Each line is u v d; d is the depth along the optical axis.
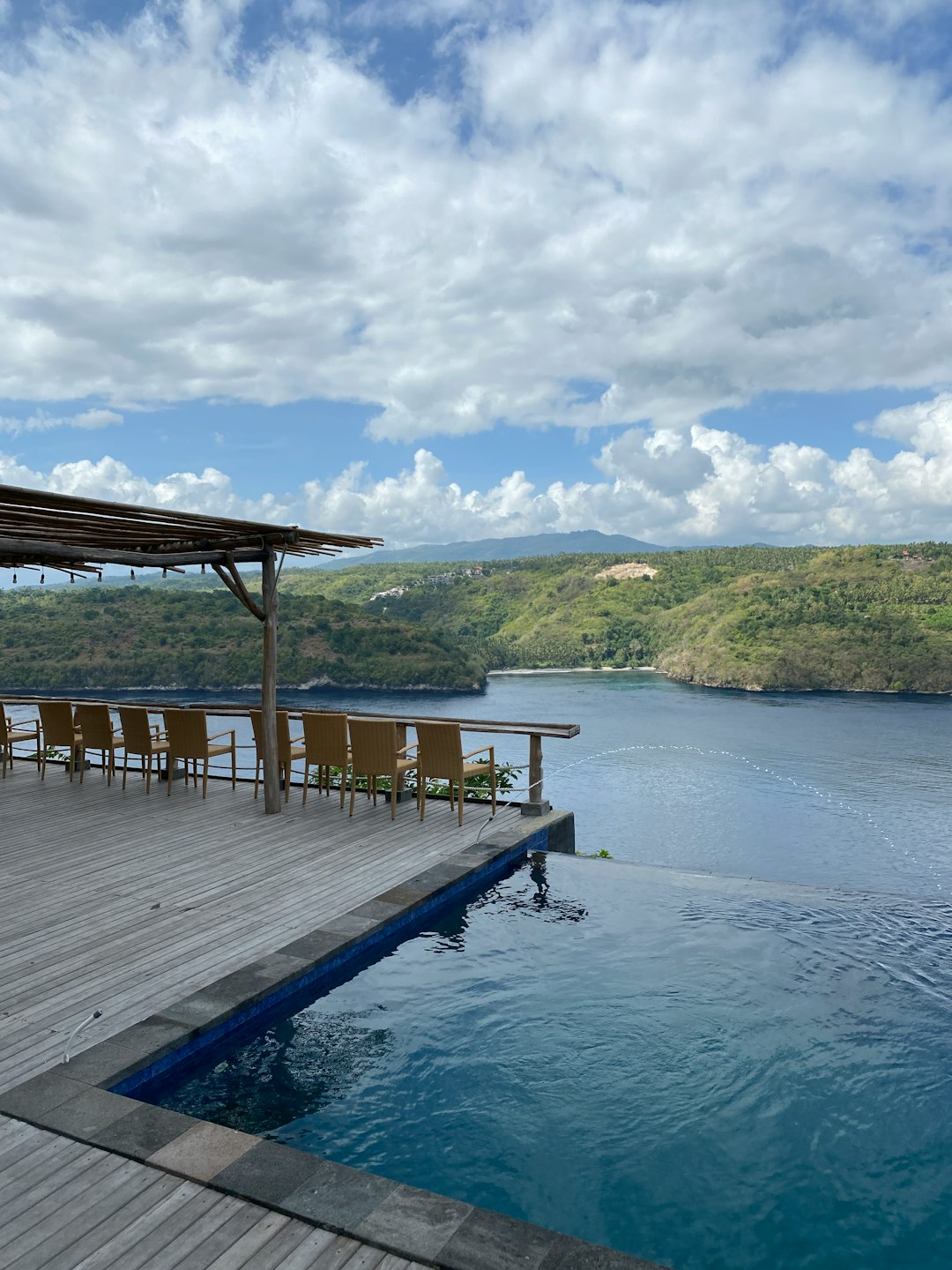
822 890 5.42
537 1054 3.30
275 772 7.03
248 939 4.13
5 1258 1.93
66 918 4.46
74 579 7.51
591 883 5.58
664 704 83.31
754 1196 2.46
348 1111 2.90
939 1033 3.48
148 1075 2.99
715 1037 3.44
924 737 66.06
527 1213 2.38
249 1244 1.99
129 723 7.89
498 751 63.03
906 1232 2.30
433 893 4.89
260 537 6.71
